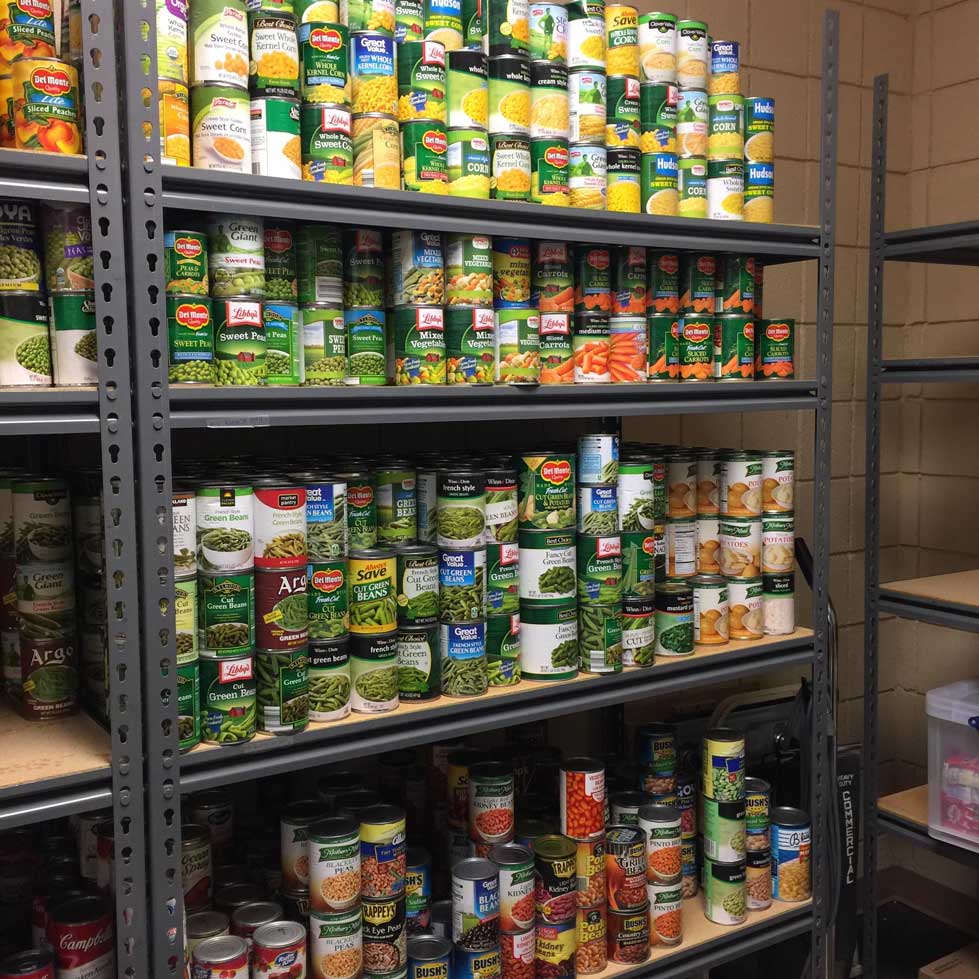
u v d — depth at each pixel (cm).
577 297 182
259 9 142
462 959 166
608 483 179
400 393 154
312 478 155
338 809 173
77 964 138
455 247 163
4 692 161
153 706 133
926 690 314
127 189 129
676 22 185
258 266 145
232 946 146
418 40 159
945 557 308
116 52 129
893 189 310
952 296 302
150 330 130
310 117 148
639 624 186
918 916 310
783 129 280
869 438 239
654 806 194
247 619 144
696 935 195
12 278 129
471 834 180
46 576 148
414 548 163
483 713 169
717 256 197
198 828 164
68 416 127
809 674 294
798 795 239
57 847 170
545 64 170
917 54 308
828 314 204
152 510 131
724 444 276
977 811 220
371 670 158
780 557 210
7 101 130
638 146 181
